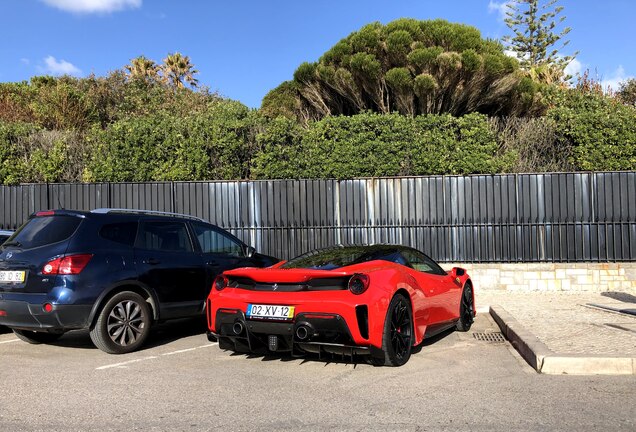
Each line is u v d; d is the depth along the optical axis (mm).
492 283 11234
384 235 11625
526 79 19000
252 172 13023
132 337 6746
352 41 19297
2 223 13000
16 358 6430
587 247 11062
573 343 6188
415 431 3877
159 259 7117
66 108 20094
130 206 12422
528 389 4891
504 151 13062
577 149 12211
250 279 5926
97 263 6449
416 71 18047
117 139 13328
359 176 11859
